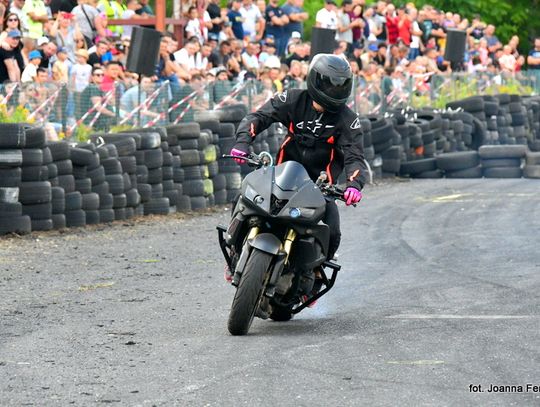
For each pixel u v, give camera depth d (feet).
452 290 114.73
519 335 88.43
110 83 196.34
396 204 211.41
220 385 71.51
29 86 175.73
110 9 257.34
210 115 212.84
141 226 176.76
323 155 95.50
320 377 73.67
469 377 73.46
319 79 92.79
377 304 106.73
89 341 87.35
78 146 173.68
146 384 72.08
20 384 72.28
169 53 237.45
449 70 366.02
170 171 195.11
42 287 117.19
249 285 86.99
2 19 203.41
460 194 234.99
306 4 444.14
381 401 67.00
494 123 351.46
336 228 93.86
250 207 89.35
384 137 280.72
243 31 286.05
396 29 336.49
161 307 104.78
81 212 170.50
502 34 517.55
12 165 156.66
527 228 171.22
